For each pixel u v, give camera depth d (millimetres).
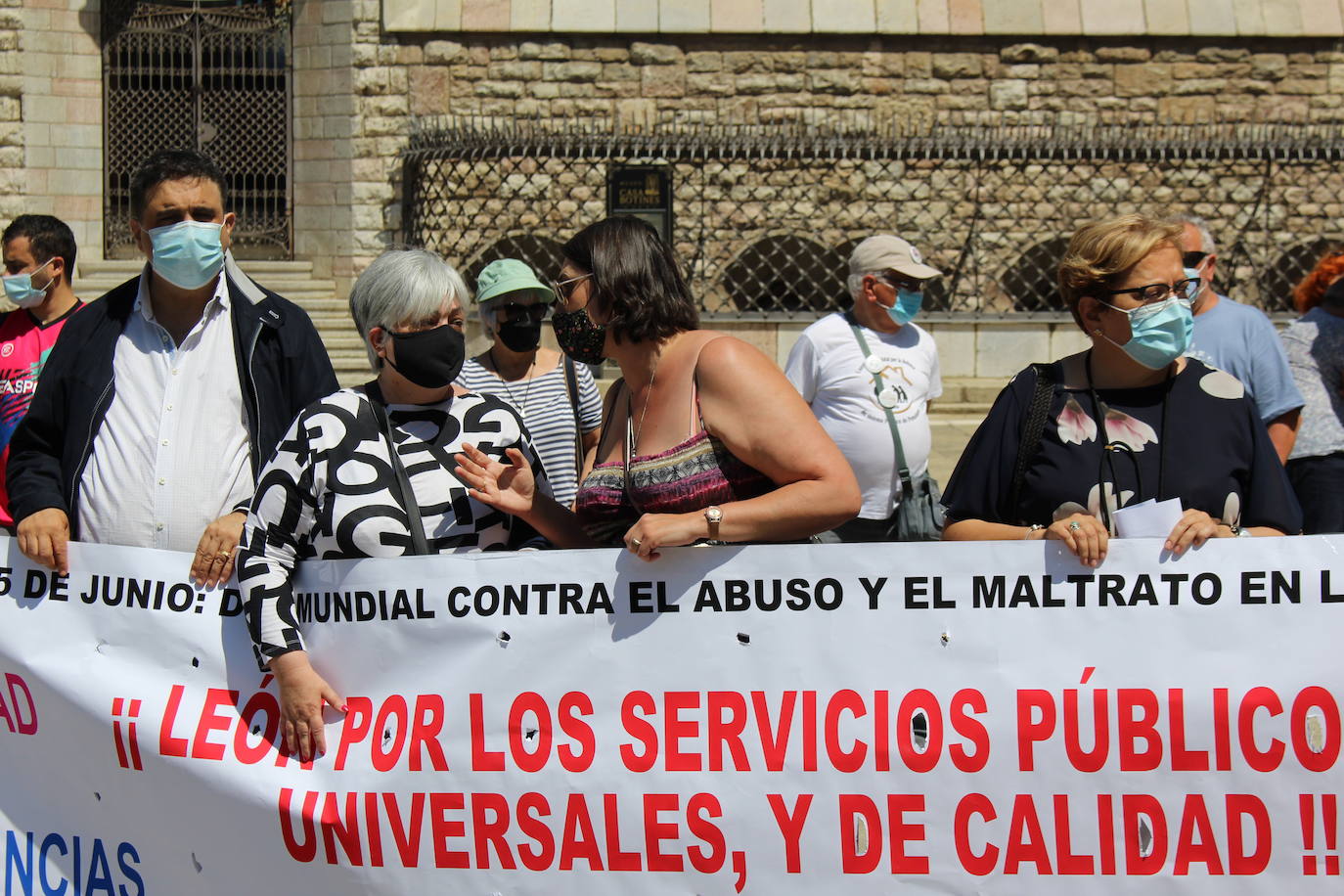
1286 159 12367
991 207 13148
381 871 2941
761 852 2857
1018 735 2805
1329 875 2746
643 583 2865
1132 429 2875
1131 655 2781
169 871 3051
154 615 3084
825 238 13102
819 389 4895
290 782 2973
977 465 3020
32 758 3141
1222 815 2766
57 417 3334
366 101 13328
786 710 2848
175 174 3186
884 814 2832
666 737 2871
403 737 2924
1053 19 13352
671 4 13211
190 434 3252
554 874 2904
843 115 13359
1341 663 2732
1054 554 2787
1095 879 2795
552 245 13016
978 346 12188
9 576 3162
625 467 2980
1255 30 13391
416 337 2857
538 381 4512
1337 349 4336
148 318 3336
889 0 13297
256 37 13727
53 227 4750
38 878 3125
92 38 13648
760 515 2684
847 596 2834
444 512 2953
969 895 2820
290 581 2945
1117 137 12703
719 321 12102
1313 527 4258
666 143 12078
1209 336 4094
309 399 3324
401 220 13320
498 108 13289
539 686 2893
